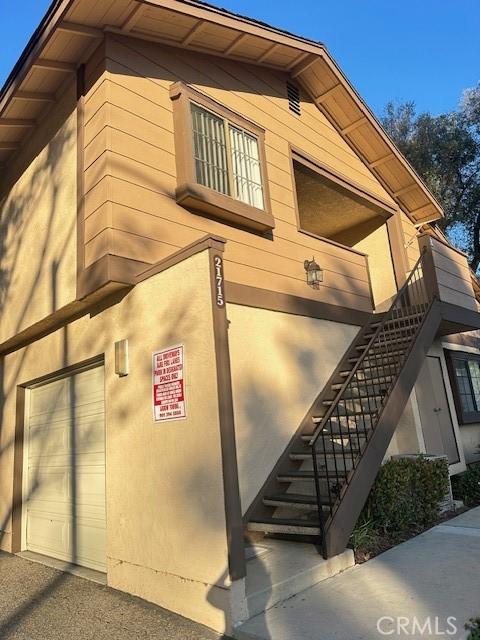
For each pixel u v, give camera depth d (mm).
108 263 4777
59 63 5688
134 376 4691
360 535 4922
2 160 7648
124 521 4512
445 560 4426
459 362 10320
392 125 19250
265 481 5355
